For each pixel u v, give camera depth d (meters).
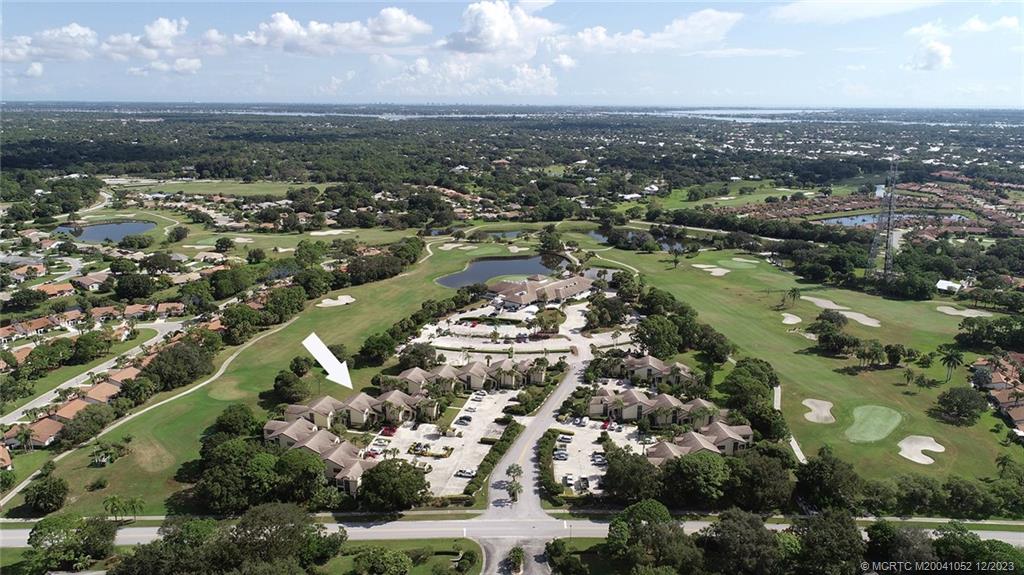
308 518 108.44
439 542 112.06
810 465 123.31
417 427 153.38
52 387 174.25
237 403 164.25
